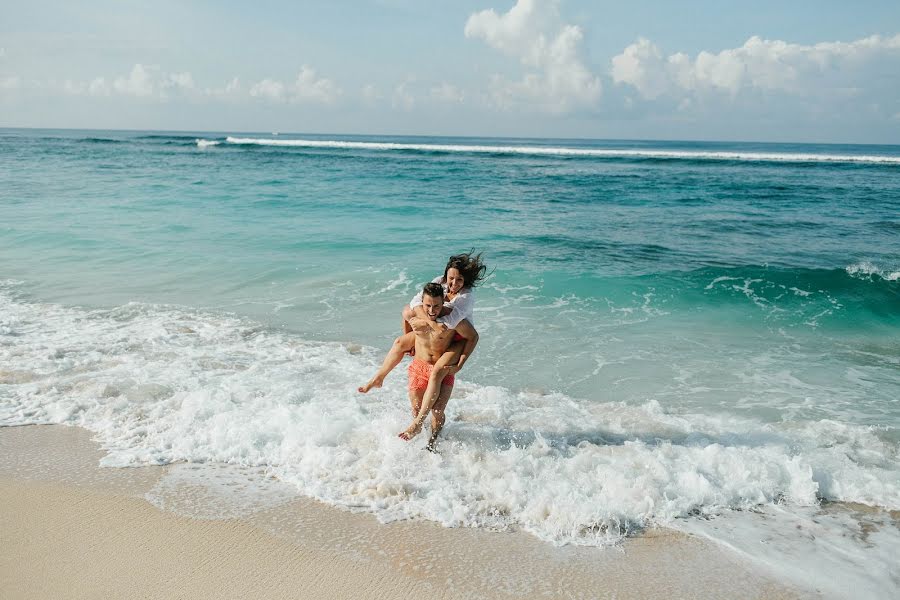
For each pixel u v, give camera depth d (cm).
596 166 4306
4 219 1527
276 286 995
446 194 2383
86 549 357
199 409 523
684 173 3706
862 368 718
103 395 561
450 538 374
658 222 1762
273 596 323
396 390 590
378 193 2362
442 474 438
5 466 445
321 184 2666
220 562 348
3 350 668
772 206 2173
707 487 427
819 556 369
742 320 890
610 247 1365
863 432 542
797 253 1334
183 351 689
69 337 721
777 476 450
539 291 1012
